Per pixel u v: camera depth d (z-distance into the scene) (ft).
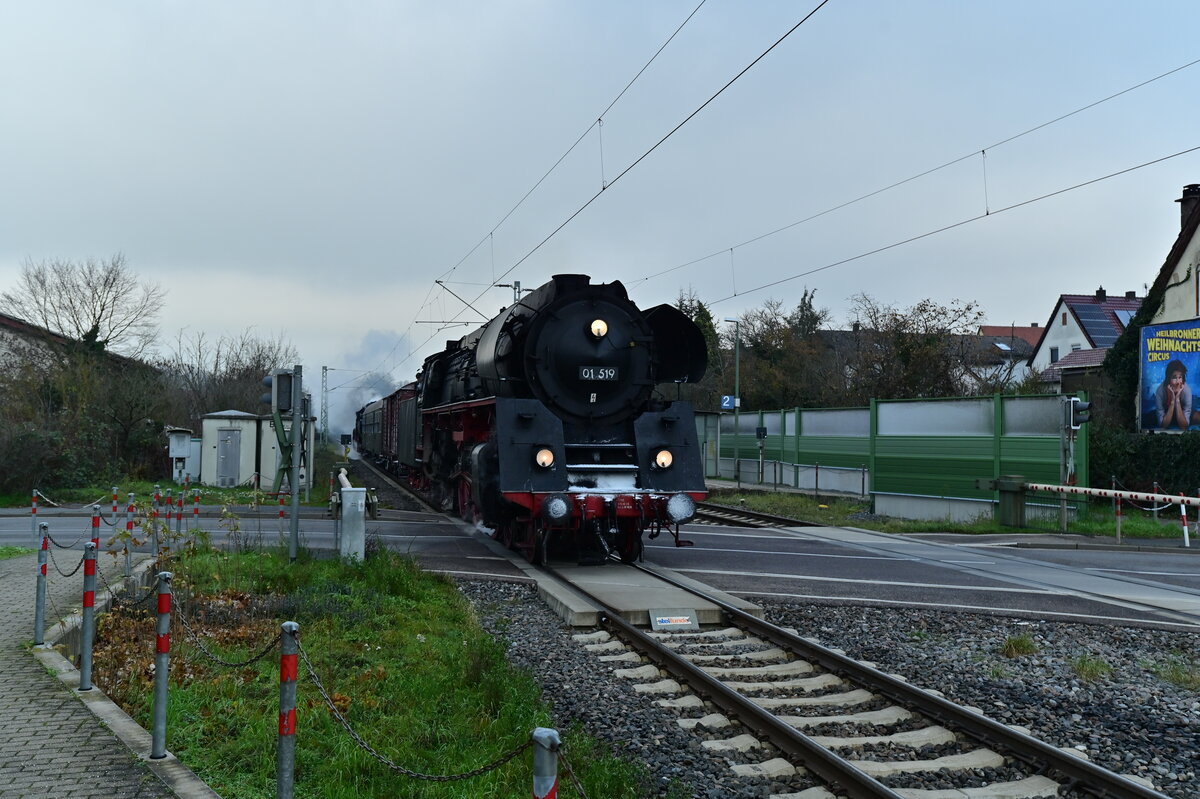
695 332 48.44
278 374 43.21
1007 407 71.72
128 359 132.57
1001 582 44.70
